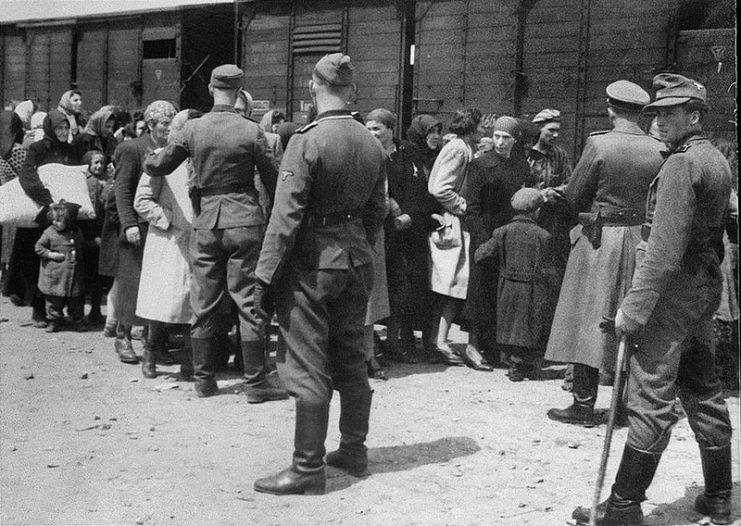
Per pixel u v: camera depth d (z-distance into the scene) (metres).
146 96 14.14
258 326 5.18
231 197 5.14
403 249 6.27
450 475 3.98
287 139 6.73
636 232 4.62
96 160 7.57
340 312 3.85
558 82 8.73
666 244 3.21
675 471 4.13
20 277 8.24
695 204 3.23
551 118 6.45
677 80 3.37
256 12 12.03
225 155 5.09
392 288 6.29
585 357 4.65
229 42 13.11
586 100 8.55
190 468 3.98
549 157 6.55
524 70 8.98
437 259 6.25
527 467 4.12
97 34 14.95
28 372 5.76
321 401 3.68
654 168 4.60
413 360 6.47
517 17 8.98
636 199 4.64
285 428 4.66
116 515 3.38
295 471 3.70
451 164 6.08
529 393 5.59
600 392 5.72
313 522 3.37
